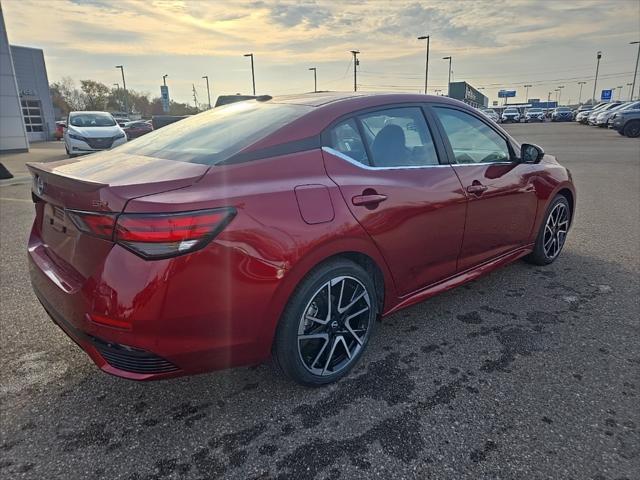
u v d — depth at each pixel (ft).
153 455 6.43
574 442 6.51
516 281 12.50
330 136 7.92
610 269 13.30
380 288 8.70
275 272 6.64
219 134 8.07
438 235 9.29
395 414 7.20
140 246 5.87
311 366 7.65
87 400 7.67
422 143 9.37
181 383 8.12
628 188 26.63
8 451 6.53
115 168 7.42
